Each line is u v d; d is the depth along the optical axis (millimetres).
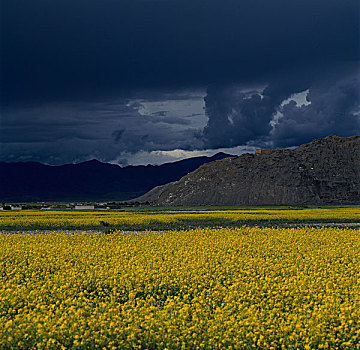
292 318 10391
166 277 14797
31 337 9812
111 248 22281
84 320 10258
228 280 14562
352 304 11906
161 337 9898
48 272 16641
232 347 9711
